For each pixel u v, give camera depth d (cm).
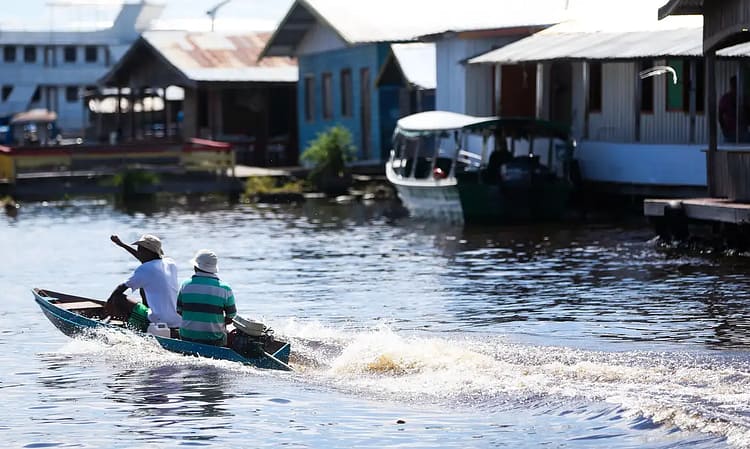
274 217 8850
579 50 7969
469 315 4578
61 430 3055
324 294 5184
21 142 19450
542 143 8569
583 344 3966
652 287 5138
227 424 3078
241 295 5197
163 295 3997
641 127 8294
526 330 4244
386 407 3209
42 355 3931
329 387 3425
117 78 15062
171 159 11306
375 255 6494
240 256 6588
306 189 10506
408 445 2886
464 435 2947
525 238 7025
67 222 8688
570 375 3450
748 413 2994
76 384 3516
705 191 7606
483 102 9619
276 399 3300
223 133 13550
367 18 11362
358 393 3353
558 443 2859
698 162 7619
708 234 6675
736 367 3538
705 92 7869
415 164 8525
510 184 7769
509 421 3045
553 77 9175
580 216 8106
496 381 3412
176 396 3347
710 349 3844
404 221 8256
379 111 11162
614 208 8388
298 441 2933
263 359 3688
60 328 4131
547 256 6231
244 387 3431
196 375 3575
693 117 7656
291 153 13438
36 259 6638
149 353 3838
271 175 10969
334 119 12125
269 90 13462
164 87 13900
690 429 2886
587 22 8925
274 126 13550
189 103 14050
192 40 13900
